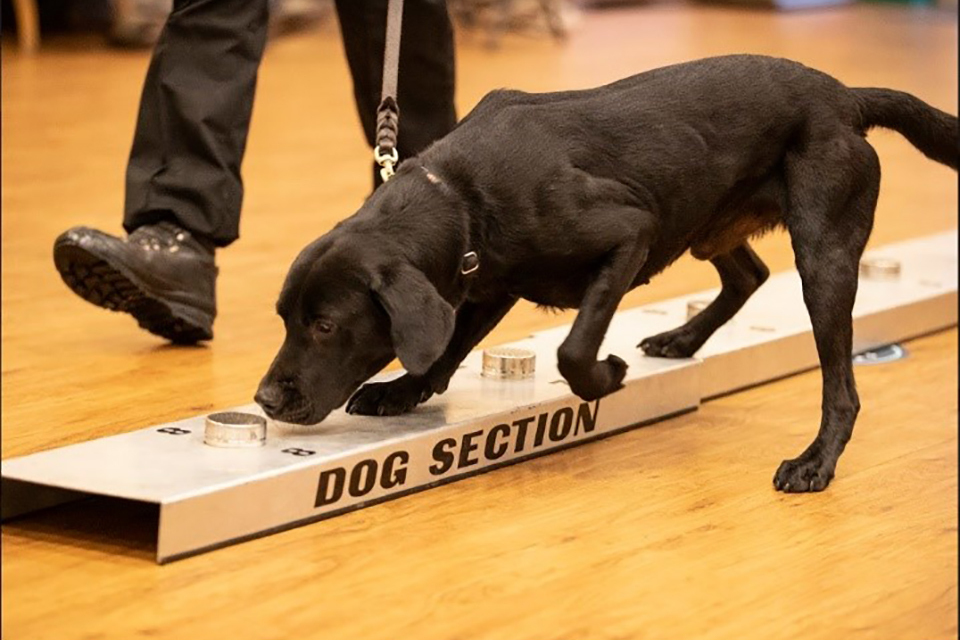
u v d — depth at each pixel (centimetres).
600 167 338
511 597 288
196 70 436
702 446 379
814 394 429
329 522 322
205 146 435
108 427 376
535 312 492
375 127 455
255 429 326
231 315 480
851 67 1030
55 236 570
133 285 423
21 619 273
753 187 363
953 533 326
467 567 301
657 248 354
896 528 329
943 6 1452
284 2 1154
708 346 425
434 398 365
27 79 943
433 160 331
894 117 378
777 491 349
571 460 366
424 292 307
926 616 285
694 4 1463
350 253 313
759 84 356
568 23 1245
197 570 296
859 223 361
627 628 276
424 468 341
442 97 450
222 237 443
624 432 389
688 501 341
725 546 316
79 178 670
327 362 318
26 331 458
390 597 287
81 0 1170
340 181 679
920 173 741
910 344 486
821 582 299
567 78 961
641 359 405
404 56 441
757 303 476
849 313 358
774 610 286
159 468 311
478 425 350
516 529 321
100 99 876
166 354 439
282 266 537
